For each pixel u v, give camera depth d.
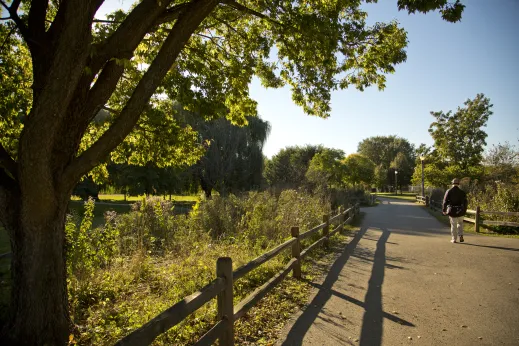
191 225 10.87
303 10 7.67
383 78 8.41
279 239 9.40
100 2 4.29
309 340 4.08
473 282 6.51
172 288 5.83
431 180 37.53
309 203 14.30
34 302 3.66
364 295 5.75
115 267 7.19
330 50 6.93
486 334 4.23
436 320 4.67
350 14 8.23
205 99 7.90
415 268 7.64
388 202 43.19
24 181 3.44
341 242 11.23
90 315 4.83
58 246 3.81
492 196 17.22
